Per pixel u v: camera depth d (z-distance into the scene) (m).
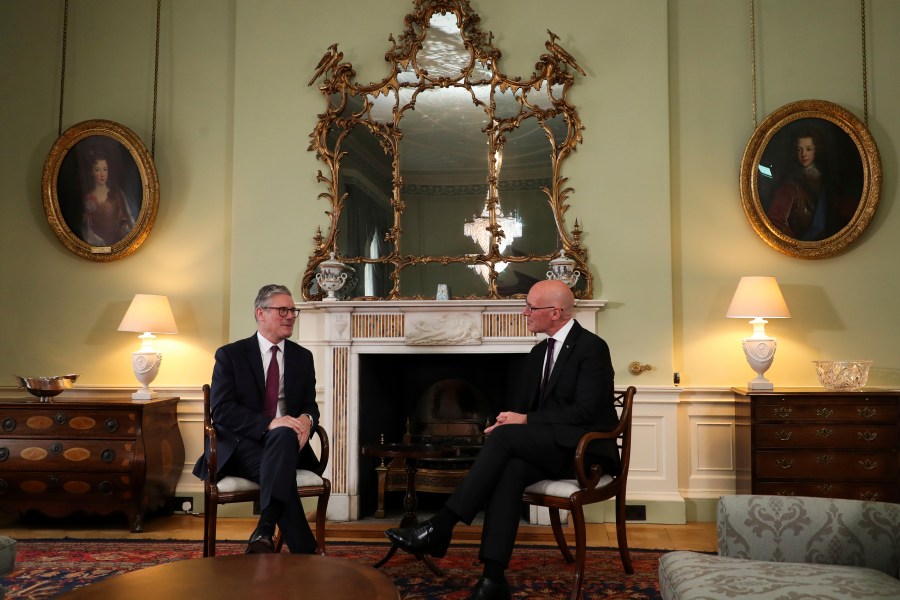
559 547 3.72
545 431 3.08
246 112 5.04
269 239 4.98
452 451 3.48
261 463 3.15
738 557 2.13
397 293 4.90
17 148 5.19
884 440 4.29
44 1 5.23
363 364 4.85
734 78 4.96
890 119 4.84
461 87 4.95
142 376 4.71
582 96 4.87
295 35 5.07
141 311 4.74
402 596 3.07
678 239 4.93
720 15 4.99
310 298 4.90
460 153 4.93
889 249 4.79
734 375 4.84
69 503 4.42
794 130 4.84
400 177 4.94
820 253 4.77
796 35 4.93
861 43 4.89
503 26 4.95
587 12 4.89
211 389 3.39
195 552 3.81
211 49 5.20
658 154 4.79
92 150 5.13
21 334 5.14
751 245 4.88
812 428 4.33
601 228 4.80
